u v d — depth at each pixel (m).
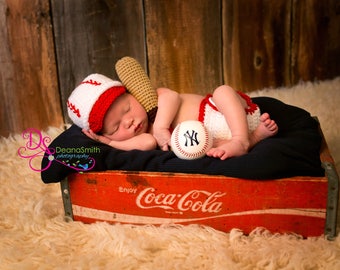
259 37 1.83
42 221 1.11
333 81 1.89
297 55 1.89
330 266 0.91
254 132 1.12
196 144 1.03
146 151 1.08
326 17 1.84
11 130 1.82
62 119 1.83
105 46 1.75
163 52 1.79
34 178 1.37
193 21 1.76
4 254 0.98
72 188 1.09
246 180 0.98
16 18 1.66
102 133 1.17
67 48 1.73
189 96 1.24
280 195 0.98
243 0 1.75
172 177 1.01
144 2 1.70
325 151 1.10
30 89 1.77
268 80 1.91
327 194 0.96
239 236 1.02
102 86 1.13
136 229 1.07
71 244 1.03
